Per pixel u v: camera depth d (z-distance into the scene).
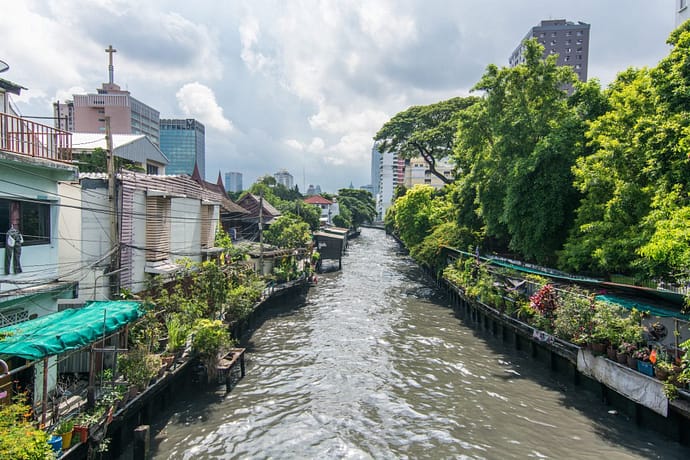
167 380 13.18
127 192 14.87
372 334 22.75
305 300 31.77
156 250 15.61
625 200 14.82
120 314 10.81
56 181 11.77
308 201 92.94
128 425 11.34
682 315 11.87
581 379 15.23
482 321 24.44
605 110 19.75
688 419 10.70
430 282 40.81
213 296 18.66
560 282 18.30
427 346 20.70
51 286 11.19
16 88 12.41
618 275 17.50
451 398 14.66
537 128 21.84
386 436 12.15
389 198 157.25
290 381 16.14
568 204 19.88
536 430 12.38
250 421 12.93
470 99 48.75
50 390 10.80
